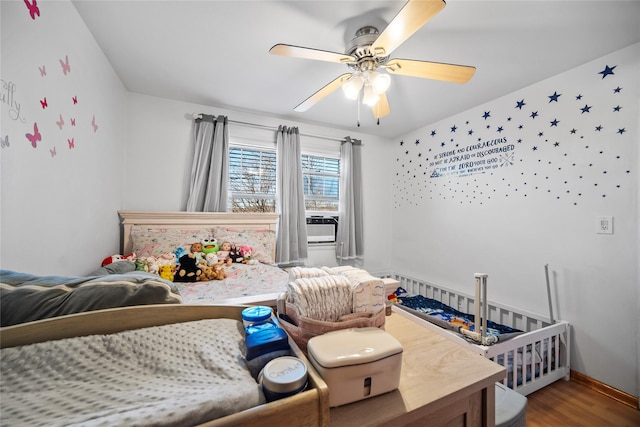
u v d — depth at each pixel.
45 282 0.66
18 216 0.95
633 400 1.53
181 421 0.41
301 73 1.94
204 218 2.46
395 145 3.50
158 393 0.46
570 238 1.82
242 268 2.20
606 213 1.66
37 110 1.04
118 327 0.61
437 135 2.87
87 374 0.49
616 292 1.62
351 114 2.74
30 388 0.45
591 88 1.71
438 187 2.86
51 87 1.13
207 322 0.67
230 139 2.69
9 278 0.66
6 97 0.88
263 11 1.32
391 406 0.57
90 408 0.41
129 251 2.18
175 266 1.98
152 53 1.70
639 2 1.22
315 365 0.57
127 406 0.42
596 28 1.40
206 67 1.87
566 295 1.84
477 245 2.45
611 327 1.64
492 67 1.78
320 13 1.33
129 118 2.28
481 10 1.27
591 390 1.67
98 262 1.71
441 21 1.34
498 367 0.73
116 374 0.50
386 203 3.56
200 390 0.47
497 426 0.96
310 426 0.49
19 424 0.38
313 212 3.20
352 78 1.41
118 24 1.43
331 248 3.28
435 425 0.62
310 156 3.16
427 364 0.74
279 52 1.27
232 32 1.49
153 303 0.68
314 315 0.71
